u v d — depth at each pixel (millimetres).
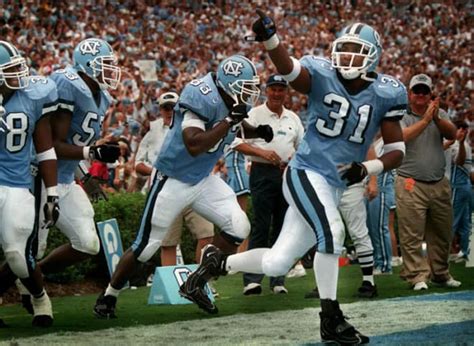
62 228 22781
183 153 22875
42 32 71500
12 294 27375
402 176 28500
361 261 27000
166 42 80312
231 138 23484
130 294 28359
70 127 22438
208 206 23656
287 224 19891
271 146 27859
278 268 19859
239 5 92625
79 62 22625
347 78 19219
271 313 23625
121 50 74938
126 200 32094
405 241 28750
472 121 69812
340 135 19422
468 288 29078
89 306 25719
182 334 20281
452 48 102625
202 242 28453
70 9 76125
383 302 25609
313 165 19500
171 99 31234
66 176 22656
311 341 19234
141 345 18906
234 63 22297
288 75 19047
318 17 99562
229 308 24781
